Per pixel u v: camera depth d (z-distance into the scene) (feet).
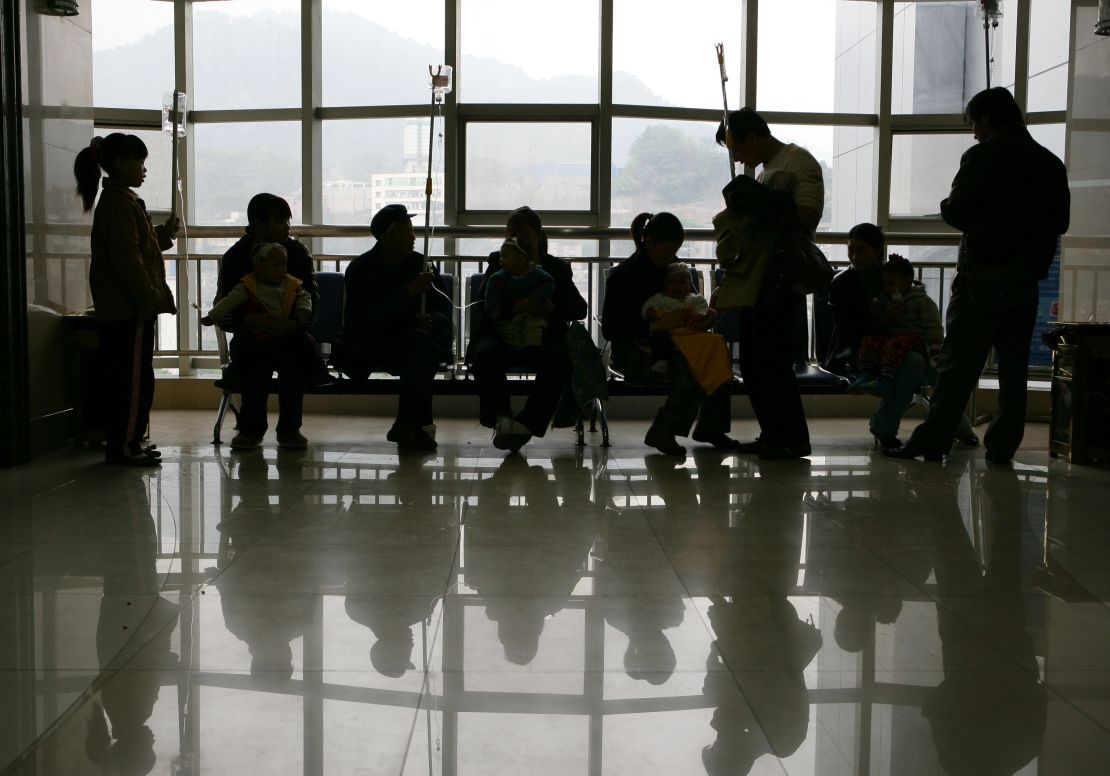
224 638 7.09
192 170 22.79
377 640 7.08
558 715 5.85
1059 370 15.46
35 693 6.12
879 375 15.83
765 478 13.51
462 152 22.30
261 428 15.62
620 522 10.84
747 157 15.17
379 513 11.16
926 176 22.98
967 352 14.66
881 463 14.84
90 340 15.70
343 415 20.58
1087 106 16.19
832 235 22.40
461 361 19.79
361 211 22.76
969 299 14.58
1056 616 7.79
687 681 6.39
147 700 6.02
